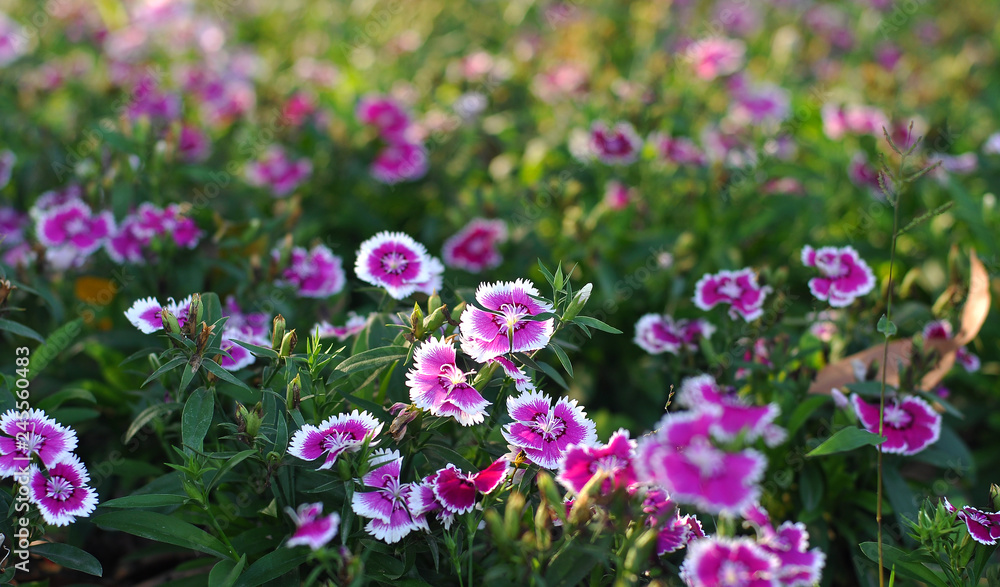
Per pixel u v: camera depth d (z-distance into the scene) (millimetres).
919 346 745
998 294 886
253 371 710
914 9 1590
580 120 1139
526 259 944
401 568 666
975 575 688
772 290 767
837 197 1117
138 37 1354
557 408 667
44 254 817
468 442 709
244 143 1116
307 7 1706
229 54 1441
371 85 1310
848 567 779
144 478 795
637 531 640
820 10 1711
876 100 1306
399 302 741
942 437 792
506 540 621
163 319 657
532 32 1521
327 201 1086
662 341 772
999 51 1666
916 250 1012
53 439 664
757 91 1184
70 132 1081
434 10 1568
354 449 643
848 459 777
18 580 759
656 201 1021
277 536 692
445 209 1104
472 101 1165
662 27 1415
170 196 912
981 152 1184
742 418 591
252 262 792
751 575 602
